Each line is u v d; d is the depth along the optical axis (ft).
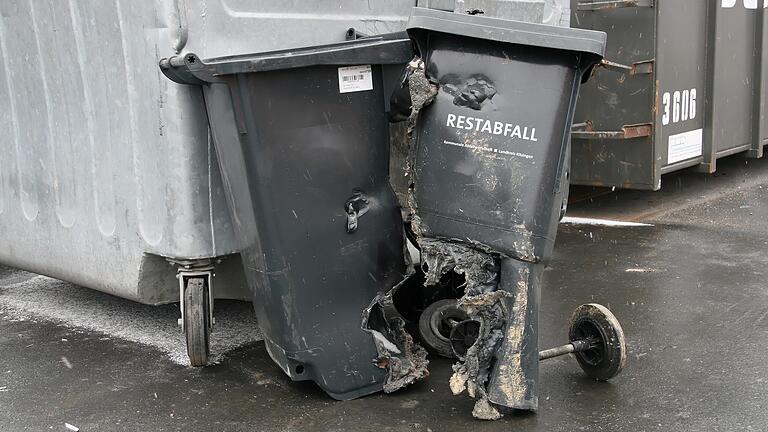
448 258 11.23
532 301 11.20
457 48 11.10
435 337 13.57
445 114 11.21
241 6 12.58
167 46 12.09
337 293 11.91
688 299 16.72
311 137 11.50
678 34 24.72
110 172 13.53
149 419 11.70
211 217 12.64
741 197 27.32
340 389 12.04
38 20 14.30
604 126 24.77
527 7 17.52
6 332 15.51
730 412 11.55
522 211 10.94
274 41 12.95
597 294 17.24
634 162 24.58
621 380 12.73
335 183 11.73
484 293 11.16
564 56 10.75
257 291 12.06
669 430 11.04
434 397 12.15
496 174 11.01
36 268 16.02
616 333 12.17
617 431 11.02
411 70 11.28
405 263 12.35
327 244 11.76
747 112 29.14
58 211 14.92
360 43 11.76
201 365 13.46
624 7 23.71
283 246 11.53
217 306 16.88
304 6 13.25
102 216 13.94
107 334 15.31
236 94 11.10
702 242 21.52
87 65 13.52
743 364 13.26
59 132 14.49
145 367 13.65
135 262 13.47
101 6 12.96
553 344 14.34
